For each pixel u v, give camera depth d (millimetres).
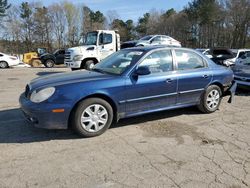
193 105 5621
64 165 3521
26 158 3689
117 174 3322
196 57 5656
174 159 3734
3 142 4195
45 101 4074
